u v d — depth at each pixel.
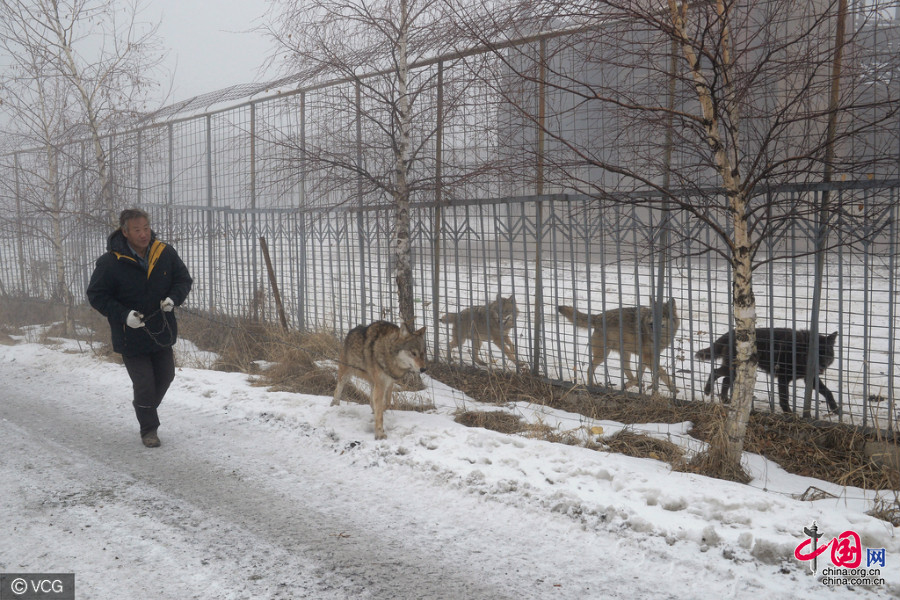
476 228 7.70
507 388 7.36
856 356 7.53
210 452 5.79
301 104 9.05
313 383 7.87
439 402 7.10
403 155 7.67
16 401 7.58
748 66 4.91
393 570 3.69
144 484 5.04
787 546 3.64
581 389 6.98
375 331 6.21
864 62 4.94
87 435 6.28
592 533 4.11
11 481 5.08
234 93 10.49
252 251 10.96
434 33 7.01
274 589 3.47
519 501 4.55
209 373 8.51
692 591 3.43
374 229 8.76
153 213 12.99
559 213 8.02
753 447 5.59
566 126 6.71
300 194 9.58
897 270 5.75
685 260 7.18
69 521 4.35
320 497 4.79
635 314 6.95
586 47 5.57
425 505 4.62
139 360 5.93
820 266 5.60
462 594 3.43
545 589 3.47
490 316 8.19
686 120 4.96
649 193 5.86
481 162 7.11
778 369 5.98
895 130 4.77
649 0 4.72
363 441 5.82
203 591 3.45
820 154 4.86
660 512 4.17
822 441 5.55
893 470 4.82
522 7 5.25
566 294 10.70
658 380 6.63
